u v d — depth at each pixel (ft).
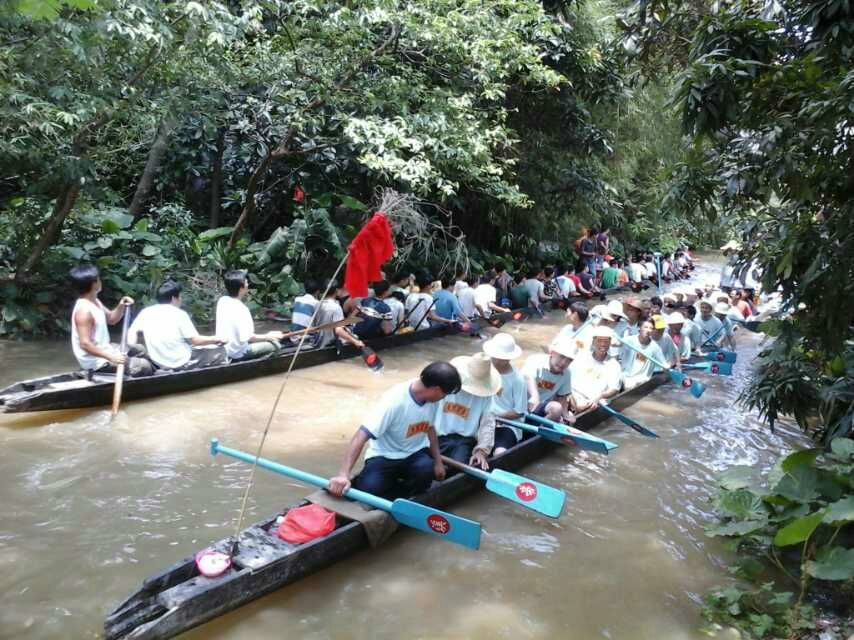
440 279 39.52
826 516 11.57
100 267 27.37
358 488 13.07
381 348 28.27
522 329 36.37
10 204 27.35
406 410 12.86
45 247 24.91
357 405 20.68
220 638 9.79
